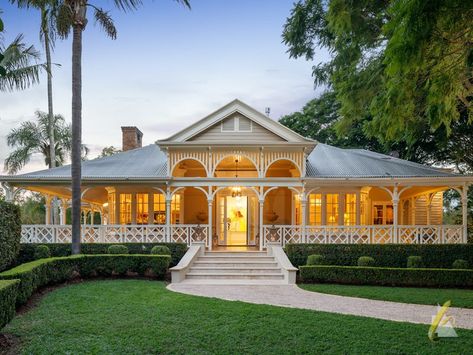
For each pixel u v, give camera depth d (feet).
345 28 41.39
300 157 56.18
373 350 20.34
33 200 114.52
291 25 57.88
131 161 64.85
